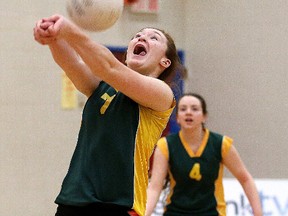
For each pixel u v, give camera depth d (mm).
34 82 13594
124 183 4883
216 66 14367
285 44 12289
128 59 5535
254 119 13125
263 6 12969
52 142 13633
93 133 5031
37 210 13430
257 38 13109
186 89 15195
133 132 5043
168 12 15172
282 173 12258
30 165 13438
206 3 14703
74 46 4547
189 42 15281
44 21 4379
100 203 4809
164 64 5586
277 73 12484
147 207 8914
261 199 11789
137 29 14828
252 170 13188
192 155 9359
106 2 4973
